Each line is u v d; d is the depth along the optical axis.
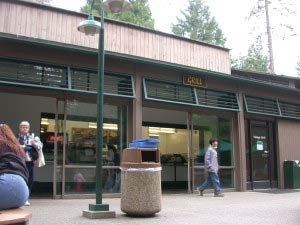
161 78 14.24
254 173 17.06
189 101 14.86
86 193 12.45
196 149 15.20
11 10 12.58
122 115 13.47
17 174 3.81
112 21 14.37
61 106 12.40
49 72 12.01
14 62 11.52
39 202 11.05
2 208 3.64
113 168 13.08
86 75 12.66
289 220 8.48
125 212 8.70
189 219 8.44
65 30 13.41
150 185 8.65
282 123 18.30
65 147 12.27
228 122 16.38
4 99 16.06
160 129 19.00
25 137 10.20
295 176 17.50
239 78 16.06
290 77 19.88
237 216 8.99
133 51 14.72
